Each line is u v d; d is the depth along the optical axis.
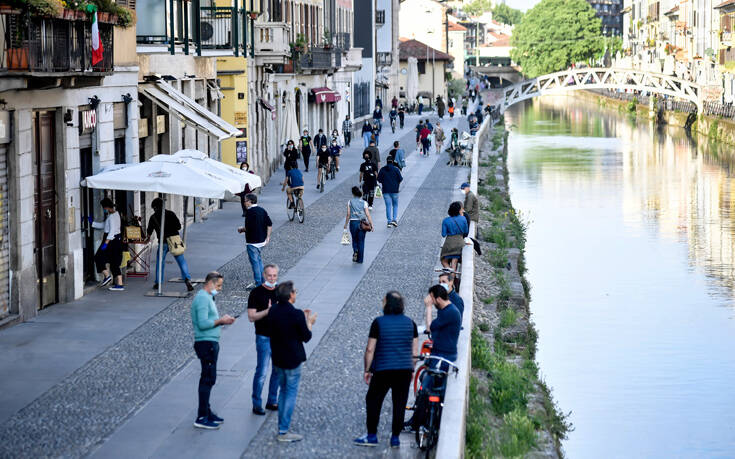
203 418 13.47
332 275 24.30
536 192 57.97
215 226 31.95
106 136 23.03
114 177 21.06
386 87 111.94
